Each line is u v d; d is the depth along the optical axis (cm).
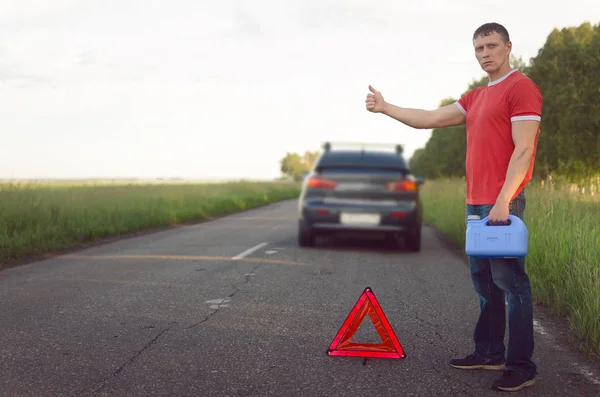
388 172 879
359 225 869
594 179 1521
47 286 574
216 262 754
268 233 1191
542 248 607
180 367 327
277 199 3475
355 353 352
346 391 291
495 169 305
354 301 514
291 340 387
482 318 331
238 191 3203
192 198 2123
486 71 312
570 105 1580
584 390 296
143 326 418
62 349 358
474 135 317
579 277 464
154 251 877
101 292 545
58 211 1095
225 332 405
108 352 354
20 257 801
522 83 294
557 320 455
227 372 319
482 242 287
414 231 878
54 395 280
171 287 573
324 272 677
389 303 507
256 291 557
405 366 334
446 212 1336
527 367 297
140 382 300
